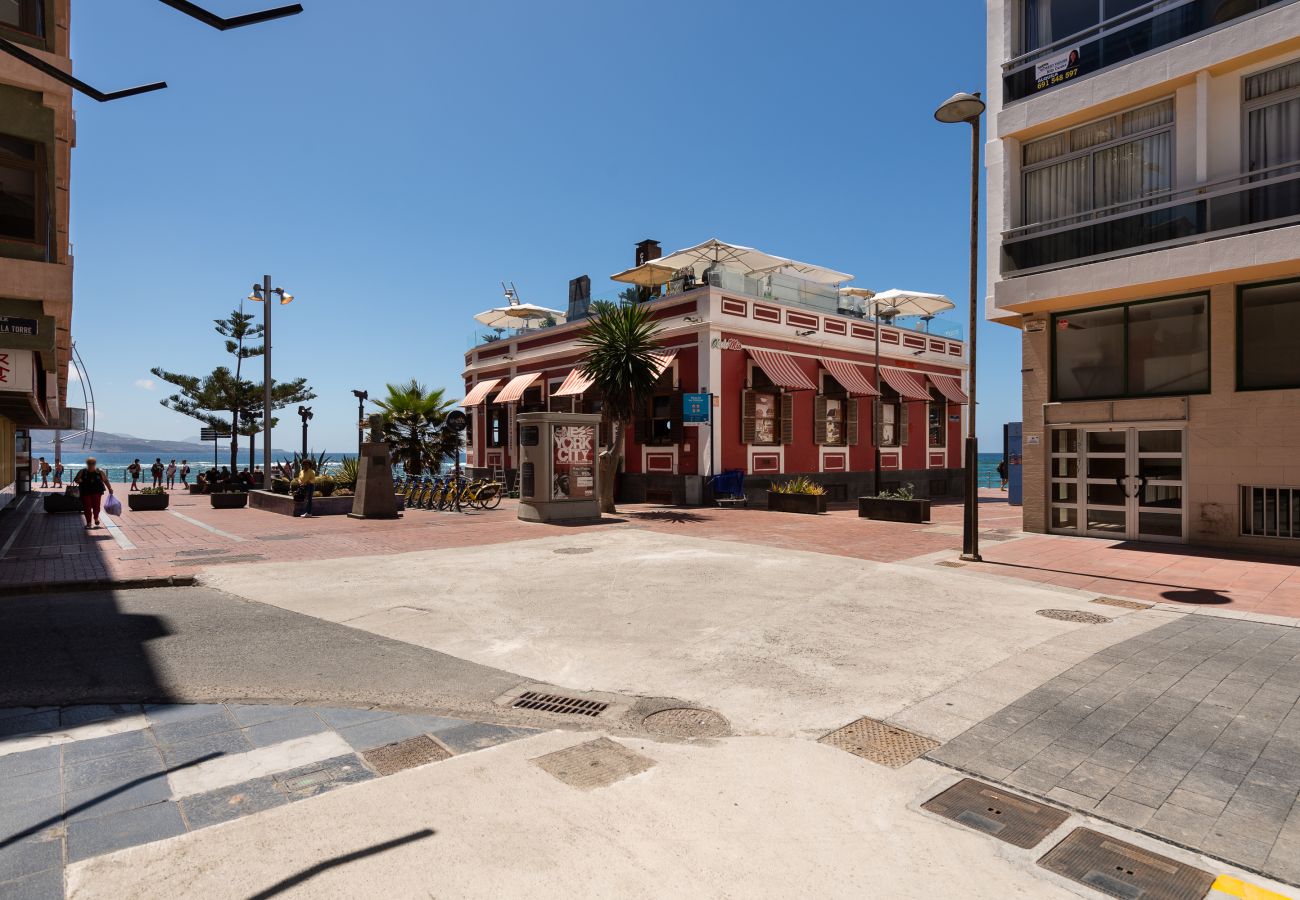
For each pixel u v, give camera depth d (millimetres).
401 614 7379
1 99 9578
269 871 2783
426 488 21594
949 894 2697
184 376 39594
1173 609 7531
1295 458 10758
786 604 7762
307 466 21750
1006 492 28141
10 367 10031
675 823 3195
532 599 8062
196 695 4934
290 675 5375
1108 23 12055
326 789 3527
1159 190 11695
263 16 2236
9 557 11242
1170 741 4129
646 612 7418
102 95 2463
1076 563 10359
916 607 7613
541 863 2859
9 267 9539
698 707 4734
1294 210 10227
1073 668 5496
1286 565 10047
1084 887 2756
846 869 2854
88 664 5648
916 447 27234
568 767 3770
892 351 26031
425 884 2705
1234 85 10922
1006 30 13555
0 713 4578
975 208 10555
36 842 3020
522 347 28641
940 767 3807
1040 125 12758
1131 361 12555
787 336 22375
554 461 16031
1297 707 4656
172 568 10086
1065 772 3746
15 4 9562
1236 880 2805
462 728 4355
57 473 33469
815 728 4363
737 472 20797
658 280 24953
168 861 2857
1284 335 10922
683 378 21375
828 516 17562
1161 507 12188
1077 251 12484
